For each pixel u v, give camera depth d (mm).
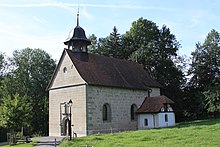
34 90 54469
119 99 36188
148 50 50406
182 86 58531
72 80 34094
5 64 57594
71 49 36094
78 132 32500
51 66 57906
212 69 57188
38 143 27594
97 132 32625
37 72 55875
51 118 36562
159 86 43406
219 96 49250
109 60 40188
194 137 21500
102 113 33719
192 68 58812
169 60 52125
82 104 32500
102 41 58219
